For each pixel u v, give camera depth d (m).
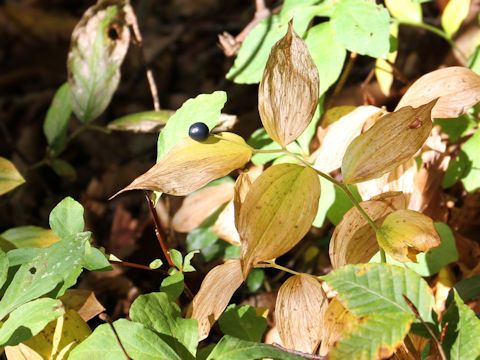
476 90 0.42
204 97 0.41
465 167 0.48
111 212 0.80
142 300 0.36
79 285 0.63
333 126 0.45
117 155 0.89
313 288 0.37
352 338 0.30
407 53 0.71
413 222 0.34
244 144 0.36
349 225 0.38
